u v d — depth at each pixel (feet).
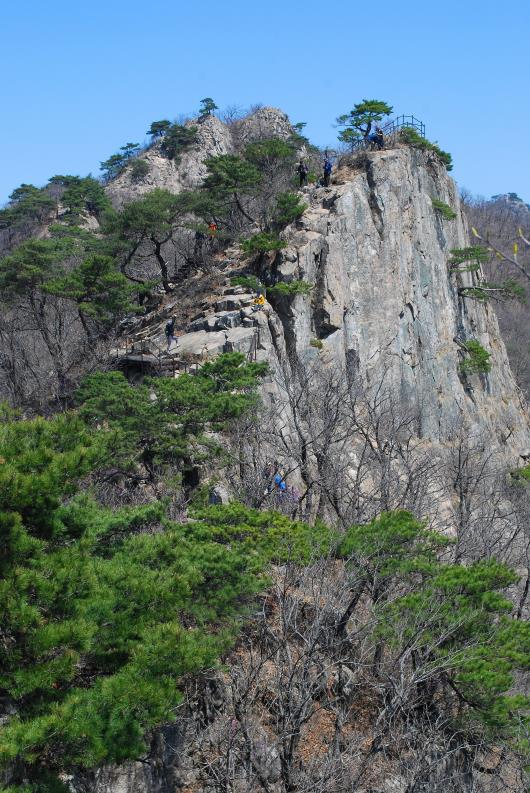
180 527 57.36
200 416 83.97
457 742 55.01
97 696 39.60
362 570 56.18
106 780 46.68
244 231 167.73
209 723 51.16
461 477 97.91
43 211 287.48
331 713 55.36
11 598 37.96
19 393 124.57
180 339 131.95
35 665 38.55
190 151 321.32
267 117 332.80
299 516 83.20
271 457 93.81
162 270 163.73
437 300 167.84
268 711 52.80
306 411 90.79
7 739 35.70
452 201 186.09
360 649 54.54
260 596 59.16
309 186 155.94
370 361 142.82
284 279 136.36
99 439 47.98
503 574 58.85
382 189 154.61
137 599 43.47
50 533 42.96
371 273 148.15
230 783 47.01
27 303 147.95
